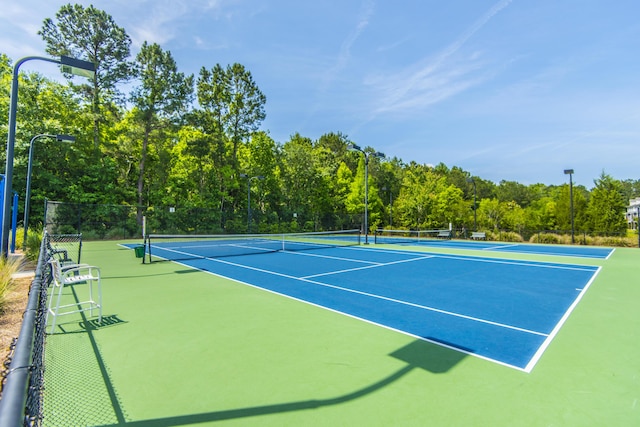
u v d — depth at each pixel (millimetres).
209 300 7254
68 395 3375
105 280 9453
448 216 38781
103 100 30578
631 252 19328
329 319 5945
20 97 25156
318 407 3164
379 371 3924
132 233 27469
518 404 3234
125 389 3492
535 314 6309
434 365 4094
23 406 992
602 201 37062
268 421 2936
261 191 37750
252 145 37375
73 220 25141
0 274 7195
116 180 30484
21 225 23219
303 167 40344
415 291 8242
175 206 31266
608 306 6895
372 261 13938
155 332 5207
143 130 29594
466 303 7102
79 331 5234
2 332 4914
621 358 4309
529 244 26203
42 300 3010
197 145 31500
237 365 4066
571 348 4641
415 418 2998
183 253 16828
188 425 2881
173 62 30703
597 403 3256
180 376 3779
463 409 3145
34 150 24219
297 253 17094
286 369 3963
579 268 12281
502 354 4434
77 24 27922
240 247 20391
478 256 16219
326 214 38812
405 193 42562
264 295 7750
